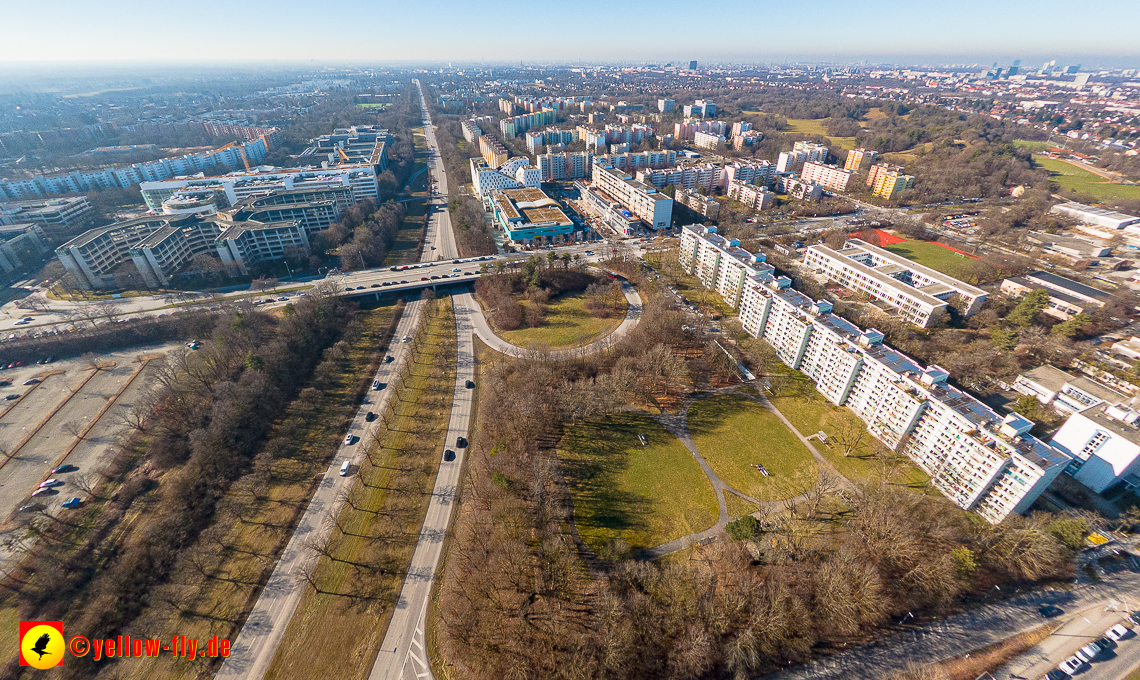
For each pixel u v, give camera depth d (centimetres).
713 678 10750
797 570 12694
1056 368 19925
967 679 10869
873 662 11188
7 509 14762
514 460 15850
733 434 17875
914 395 16238
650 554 13512
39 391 19725
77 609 12075
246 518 14512
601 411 18400
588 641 10894
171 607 12062
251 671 10925
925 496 15125
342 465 16525
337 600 12375
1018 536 12925
